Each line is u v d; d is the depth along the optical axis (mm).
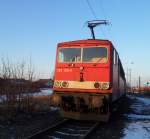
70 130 14117
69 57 17266
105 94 16312
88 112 16719
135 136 13070
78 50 17188
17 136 11859
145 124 17031
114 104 19547
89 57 16922
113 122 17328
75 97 16656
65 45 17484
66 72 17094
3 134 12172
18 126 14195
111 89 16422
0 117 15305
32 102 19891
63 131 13789
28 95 19438
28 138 10758
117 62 19984
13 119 15555
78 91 16672
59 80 17141
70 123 16219
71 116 17031
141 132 14148
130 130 14656
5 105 18172
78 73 16844
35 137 11383
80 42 17219
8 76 19312
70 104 17016
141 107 30516
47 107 21406
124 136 13000
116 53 19188
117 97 20484
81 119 16750
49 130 13039
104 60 16656
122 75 27609
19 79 19625
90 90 16484
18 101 18859
